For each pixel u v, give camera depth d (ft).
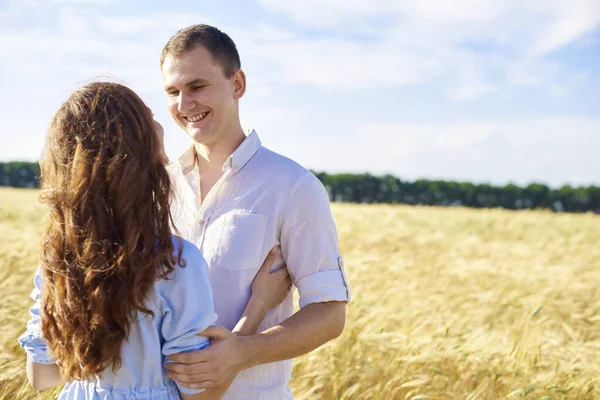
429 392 12.06
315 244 6.59
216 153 7.07
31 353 5.67
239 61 7.09
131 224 5.05
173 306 5.42
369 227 42.11
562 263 31.58
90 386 5.52
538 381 12.30
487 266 25.59
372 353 13.64
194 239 6.92
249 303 6.46
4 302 13.84
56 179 5.22
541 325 16.48
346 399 11.80
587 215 68.23
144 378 5.43
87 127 5.20
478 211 74.69
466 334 14.46
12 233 26.08
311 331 6.38
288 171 6.73
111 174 5.07
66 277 5.12
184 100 6.78
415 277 24.34
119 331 5.18
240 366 5.79
